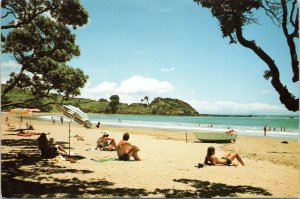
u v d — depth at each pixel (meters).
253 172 13.73
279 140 40.06
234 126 94.19
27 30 22.27
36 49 22.94
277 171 14.24
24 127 48.81
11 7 16.61
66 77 23.70
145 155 18.97
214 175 12.84
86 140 28.58
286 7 10.05
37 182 10.67
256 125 106.38
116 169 13.47
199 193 9.88
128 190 10.02
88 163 14.69
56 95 24.47
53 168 13.14
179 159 17.45
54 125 64.50
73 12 18.12
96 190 9.89
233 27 10.48
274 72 10.09
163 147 24.95
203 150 22.89
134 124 92.62
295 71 10.06
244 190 10.40
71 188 10.01
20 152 17.69
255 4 10.54
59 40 22.97
